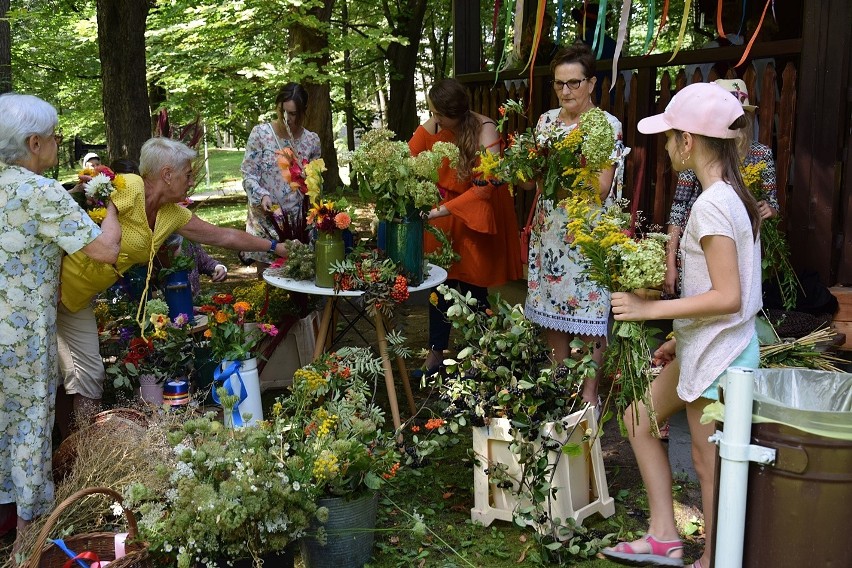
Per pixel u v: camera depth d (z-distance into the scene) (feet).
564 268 13.04
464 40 22.58
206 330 12.46
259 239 13.83
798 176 14.11
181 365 12.76
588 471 11.28
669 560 9.91
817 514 6.15
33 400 10.24
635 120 17.46
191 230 13.10
